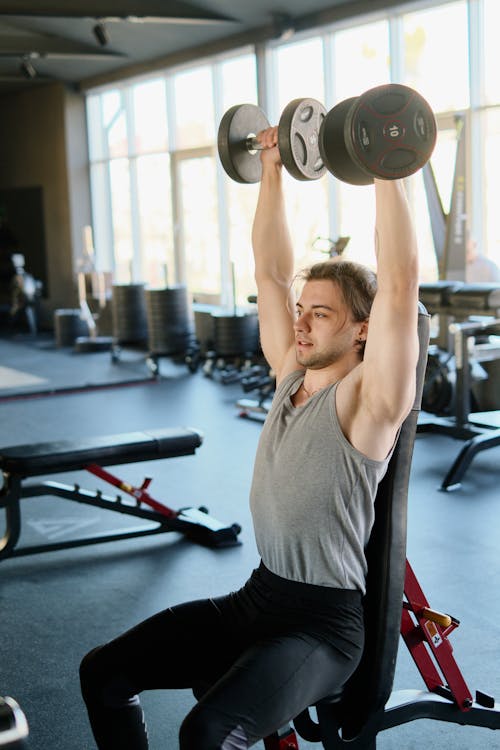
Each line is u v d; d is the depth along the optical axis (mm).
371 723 1654
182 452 3682
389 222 1418
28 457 3373
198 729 1333
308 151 1764
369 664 1622
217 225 9336
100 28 8133
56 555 3619
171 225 10094
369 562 1615
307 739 1805
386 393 1457
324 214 7863
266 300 1886
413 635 1944
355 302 1571
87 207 11445
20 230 12336
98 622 2975
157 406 6711
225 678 1418
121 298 9109
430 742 2195
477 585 3158
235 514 4078
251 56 8562
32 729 2318
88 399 7109
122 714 1612
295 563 1527
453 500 4137
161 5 8047
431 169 6020
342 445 1501
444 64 6707
